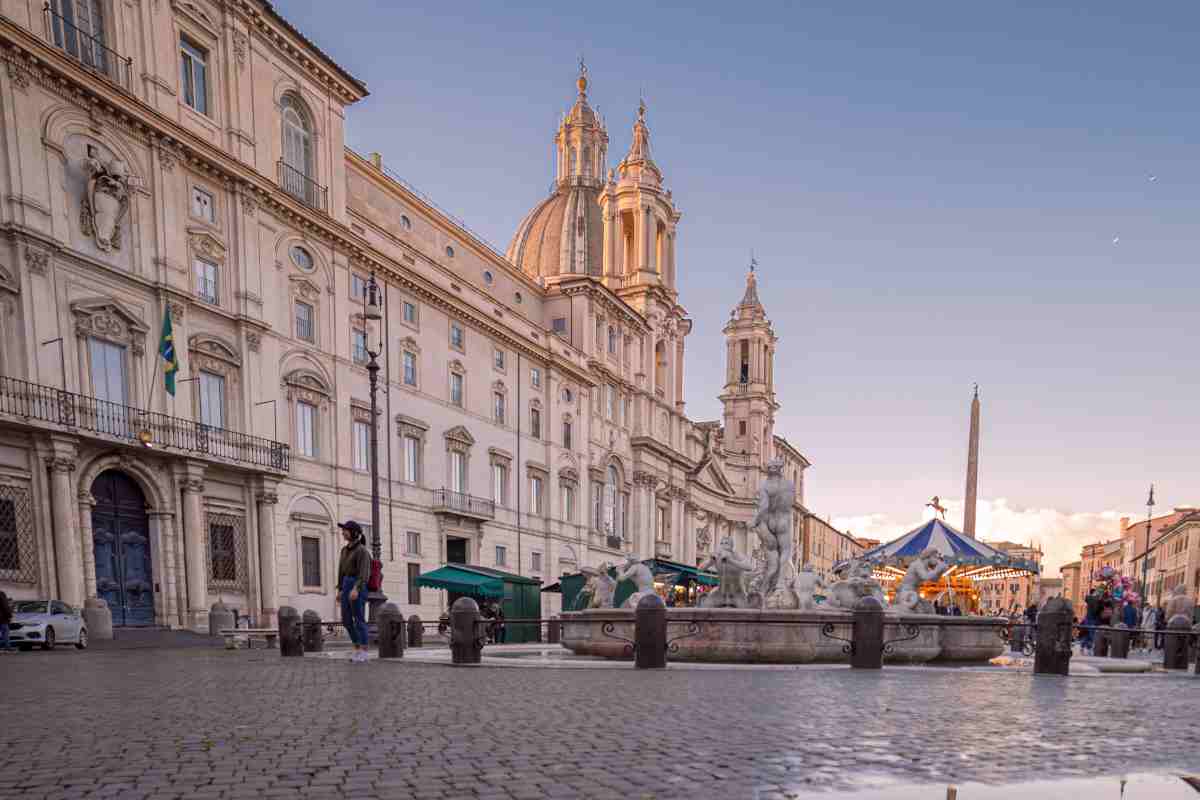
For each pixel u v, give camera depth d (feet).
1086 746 18.04
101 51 77.30
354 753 16.31
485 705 23.47
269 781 13.97
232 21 91.81
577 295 177.17
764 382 312.71
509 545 144.15
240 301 90.22
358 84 111.65
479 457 137.08
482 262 156.87
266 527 90.12
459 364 133.39
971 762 15.94
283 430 95.86
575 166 250.57
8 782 13.83
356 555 41.24
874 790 13.57
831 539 433.48
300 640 47.88
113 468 74.79
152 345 79.46
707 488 259.39
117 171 77.05
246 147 93.20
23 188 68.08
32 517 66.74
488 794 13.23
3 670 37.06
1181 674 42.34
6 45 67.05
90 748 16.75
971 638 48.65
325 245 104.99
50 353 69.36
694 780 14.19
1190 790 13.91
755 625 41.45
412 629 59.77
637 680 31.07
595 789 13.55
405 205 133.49
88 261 73.15
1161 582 283.59
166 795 13.05
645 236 209.56
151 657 47.75
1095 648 65.21
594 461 177.47
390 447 114.83
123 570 75.61
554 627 92.07
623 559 186.60
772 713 22.07
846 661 42.65
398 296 119.44
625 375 195.31
